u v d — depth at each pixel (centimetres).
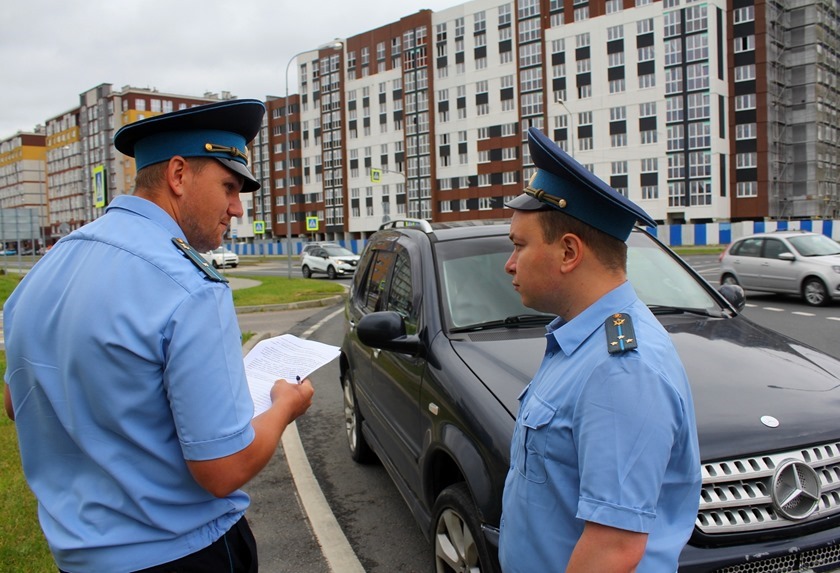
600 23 6550
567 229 142
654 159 6372
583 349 138
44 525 157
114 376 143
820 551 215
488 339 313
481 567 236
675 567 133
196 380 144
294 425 598
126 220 158
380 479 462
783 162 6575
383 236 517
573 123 6794
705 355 286
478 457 246
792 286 1341
